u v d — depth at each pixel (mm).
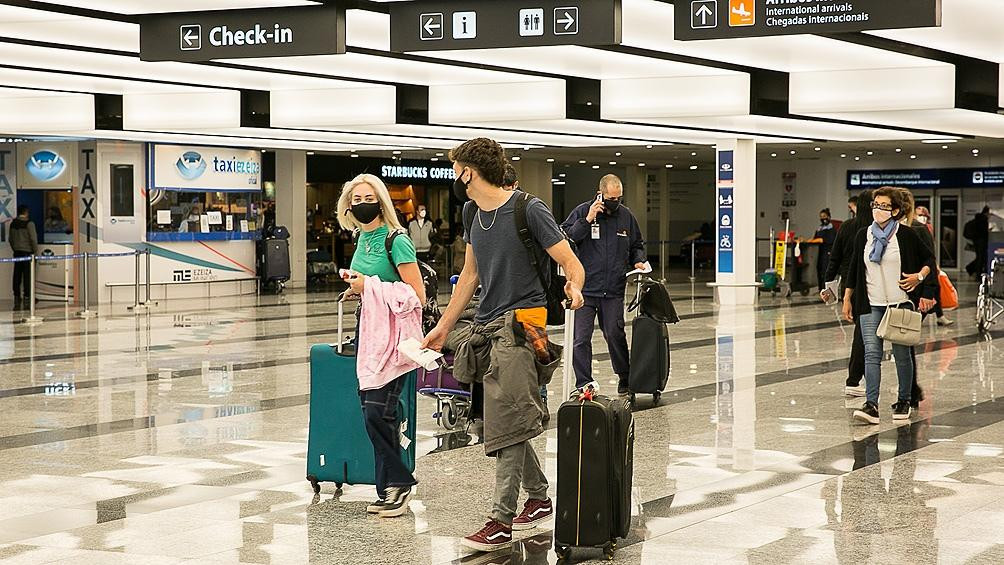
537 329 5758
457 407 9305
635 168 43219
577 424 5566
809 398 10727
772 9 10117
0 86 17188
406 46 10984
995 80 14641
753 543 5852
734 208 22391
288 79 16375
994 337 16328
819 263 25516
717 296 22797
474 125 18062
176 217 24484
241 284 25969
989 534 6016
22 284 23438
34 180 23547
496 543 5754
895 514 6441
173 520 6336
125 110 18625
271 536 5996
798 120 17047
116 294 23375
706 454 8141
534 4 10594
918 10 9578
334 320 19016
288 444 8547
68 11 11070
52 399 10703
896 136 21469
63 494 7000
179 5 10930
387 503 6457
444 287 29047
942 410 10047
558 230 5723
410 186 34812
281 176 28656
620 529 5625
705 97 16125
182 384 11625
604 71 15680
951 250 38406
